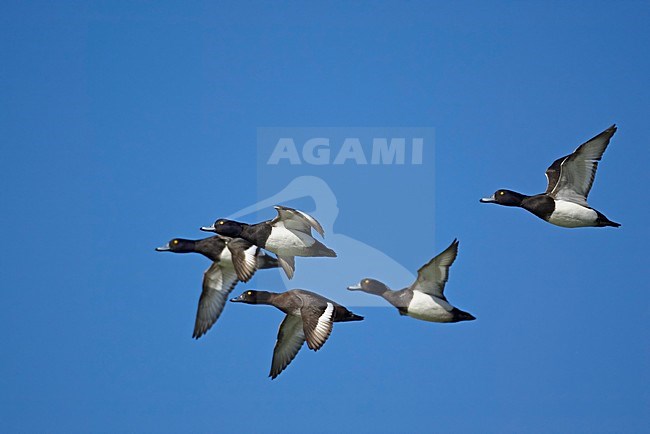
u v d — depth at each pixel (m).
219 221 18.67
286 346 18.02
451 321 17.12
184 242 19.88
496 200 18.70
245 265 18.61
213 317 19.55
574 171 18.09
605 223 18.11
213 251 19.80
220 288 19.69
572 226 18.31
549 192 18.45
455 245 16.61
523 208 18.55
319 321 17.77
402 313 17.27
